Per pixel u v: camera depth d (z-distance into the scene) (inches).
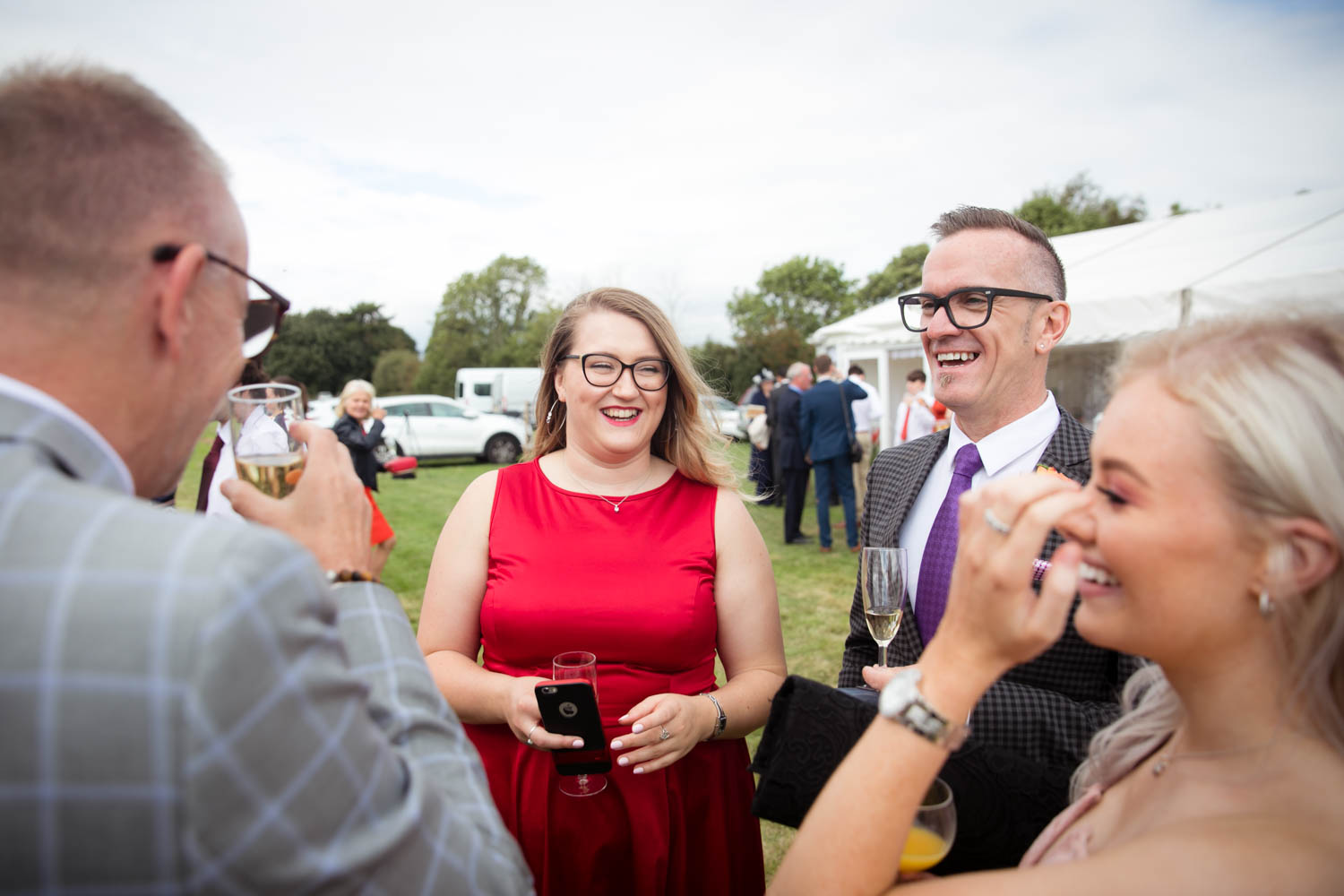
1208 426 27.8
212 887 20.8
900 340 391.9
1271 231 269.6
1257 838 25.5
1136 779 35.1
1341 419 26.6
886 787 30.0
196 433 30.3
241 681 20.9
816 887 29.9
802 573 235.8
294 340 2207.2
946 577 65.6
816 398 266.7
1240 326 30.5
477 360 2026.3
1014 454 64.9
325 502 35.4
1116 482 29.7
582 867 60.6
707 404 73.2
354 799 23.8
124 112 25.9
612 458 70.8
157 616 20.6
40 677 20.0
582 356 68.8
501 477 73.3
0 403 23.6
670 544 67.8
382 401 538.0
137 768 20.1
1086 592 31.4
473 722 63.2
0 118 24.2
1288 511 26.5
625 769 61.7
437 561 70.8
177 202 26.9
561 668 55.6
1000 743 51.6
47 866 20.1
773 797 42.3
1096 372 428.5
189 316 27.8
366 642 33.1
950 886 28.5
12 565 21.0
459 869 26.9
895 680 31.4
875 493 76.4
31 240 24.1
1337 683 27.3
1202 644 29.0
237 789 20.7
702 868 62.6
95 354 25.4
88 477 24.7
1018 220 65.8
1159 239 315.3
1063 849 35.0
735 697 62.3
